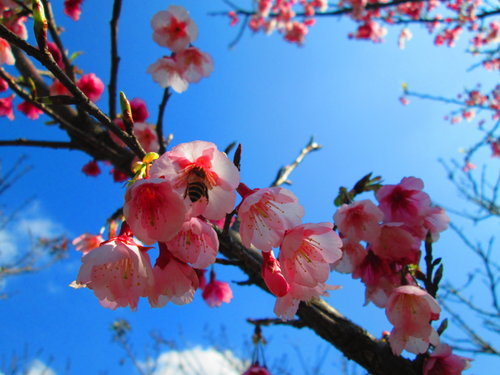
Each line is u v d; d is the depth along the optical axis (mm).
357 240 169
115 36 236
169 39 287
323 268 124
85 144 270
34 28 103
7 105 322
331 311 200
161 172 111
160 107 237
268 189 116
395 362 183
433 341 156
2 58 214
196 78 294
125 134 116
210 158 118
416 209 180
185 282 114
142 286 109
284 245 118
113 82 248
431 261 175
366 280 179
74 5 358
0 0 251
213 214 114
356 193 193
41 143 263
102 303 112
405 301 161
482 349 389
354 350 191
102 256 104
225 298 315
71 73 259
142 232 104
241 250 184
